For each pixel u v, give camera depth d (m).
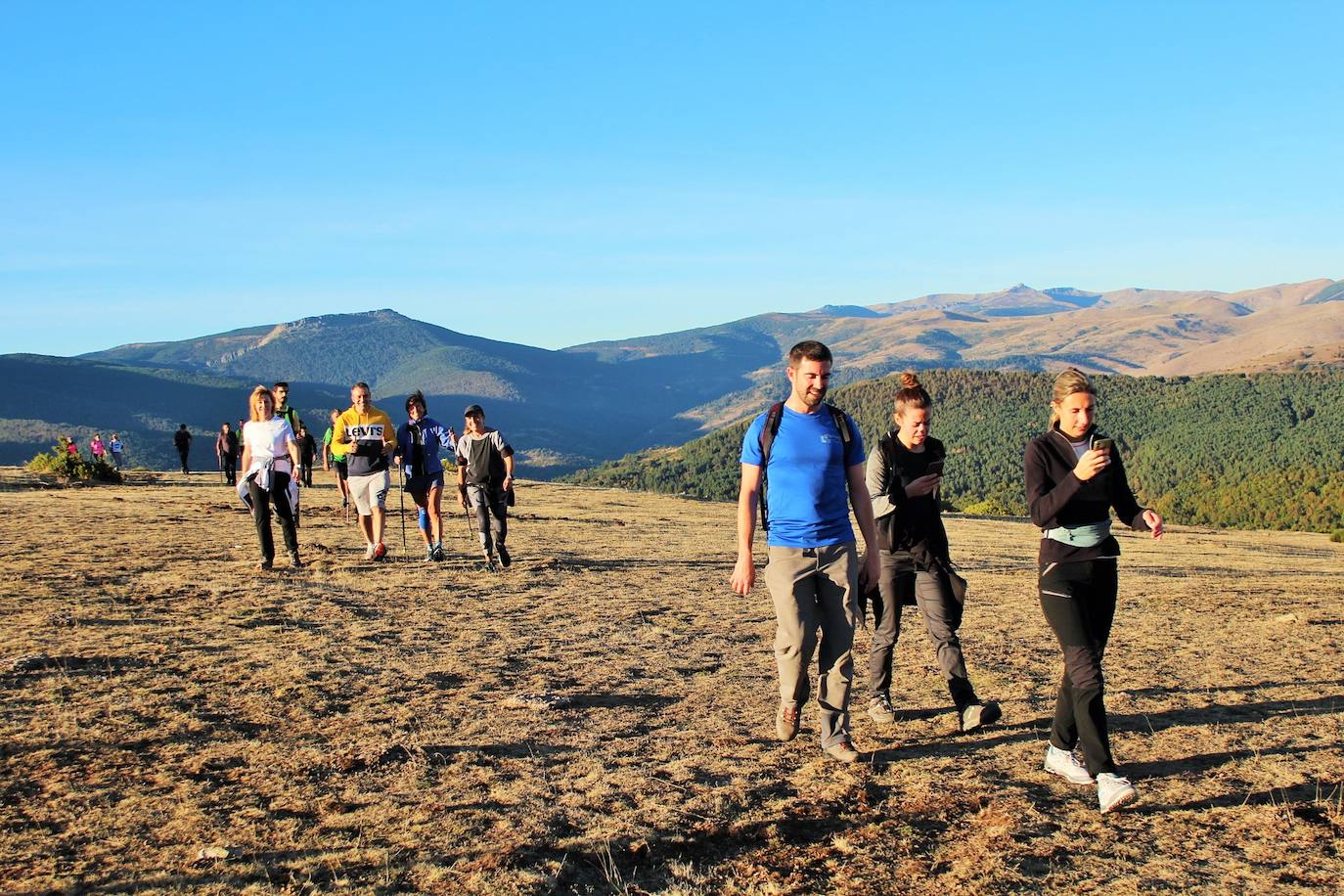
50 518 17.27
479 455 12.95
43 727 5.69
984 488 183.12
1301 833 4.63
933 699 7.08
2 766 5.07
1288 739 6.07
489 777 5.19
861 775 5.36
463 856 4.23
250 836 4.36
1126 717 6.58
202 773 5.13
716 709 6.74
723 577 13.87
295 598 10.27
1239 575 18.56
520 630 9.24
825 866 4.29
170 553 13.30
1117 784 4.86
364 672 7.34
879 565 5.98
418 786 5.03
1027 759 5.71
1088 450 5.31
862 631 9.86
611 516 26.36
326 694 6.69
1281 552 31.53
